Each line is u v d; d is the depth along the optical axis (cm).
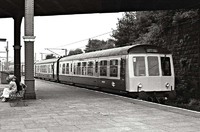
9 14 2423
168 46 2497
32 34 1473
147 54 1689
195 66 2095
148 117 959
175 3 2089
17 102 1315
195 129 774
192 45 2142
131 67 1648
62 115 1002
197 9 2073
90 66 2356
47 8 2266
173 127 801
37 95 1694
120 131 755
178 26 2334
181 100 1925
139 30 3509
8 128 793
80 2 2080
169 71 1741
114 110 1114
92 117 961
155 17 2838
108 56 1962
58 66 3559
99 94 1723
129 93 1655
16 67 2459
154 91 1678
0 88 2253
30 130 768
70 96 1636
